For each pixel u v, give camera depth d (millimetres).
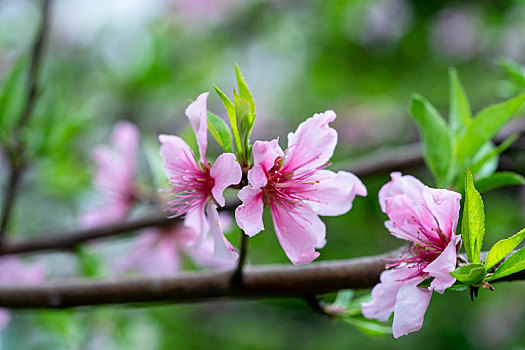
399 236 502
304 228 507
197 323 1024
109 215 662
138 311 774
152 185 661
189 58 1072
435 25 1040
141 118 974
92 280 550
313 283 522
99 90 978
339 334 979
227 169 491
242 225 493
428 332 945
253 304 1060
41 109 640
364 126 1062
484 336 962
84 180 780
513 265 484
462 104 551
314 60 1063
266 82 1180
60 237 639
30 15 960
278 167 507
